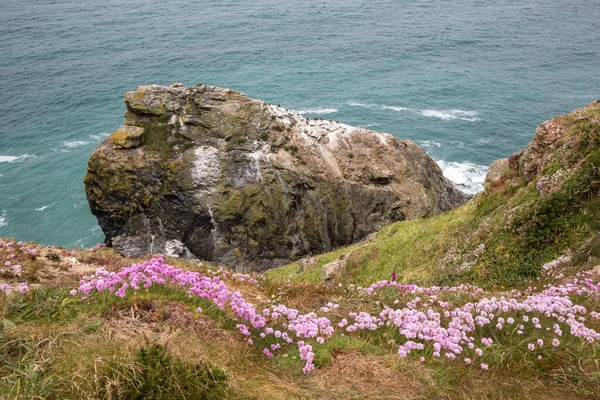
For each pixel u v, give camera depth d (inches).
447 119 3139.8
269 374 274.8
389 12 6417.3
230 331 311.3
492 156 2684.5
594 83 3799.2
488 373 289.4
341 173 1857.8
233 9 6604.3
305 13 6363.2
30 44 4950.8
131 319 289.4
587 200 631.2
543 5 6786.4
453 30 5447.8
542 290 490.9
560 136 798.5
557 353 308.8
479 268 634.2
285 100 3479.3
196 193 1779.0
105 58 4456.2
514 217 665.0
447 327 352.5
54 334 268.7
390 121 3120.1
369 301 412.8
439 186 2064.5
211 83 3823.8
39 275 386.3
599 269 494.9
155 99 1839.3
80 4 7027.6
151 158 1801.2
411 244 841.5
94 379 223.9
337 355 297.9
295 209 1818.4
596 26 5605.3
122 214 1865.2
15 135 2903.5
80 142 2839.6
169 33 5364.2
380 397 257.8
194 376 240.1
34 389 216.4
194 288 331.0
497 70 4119.1
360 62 4338.1
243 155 1806.1
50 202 2278.5
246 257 1809.8
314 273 921.5
